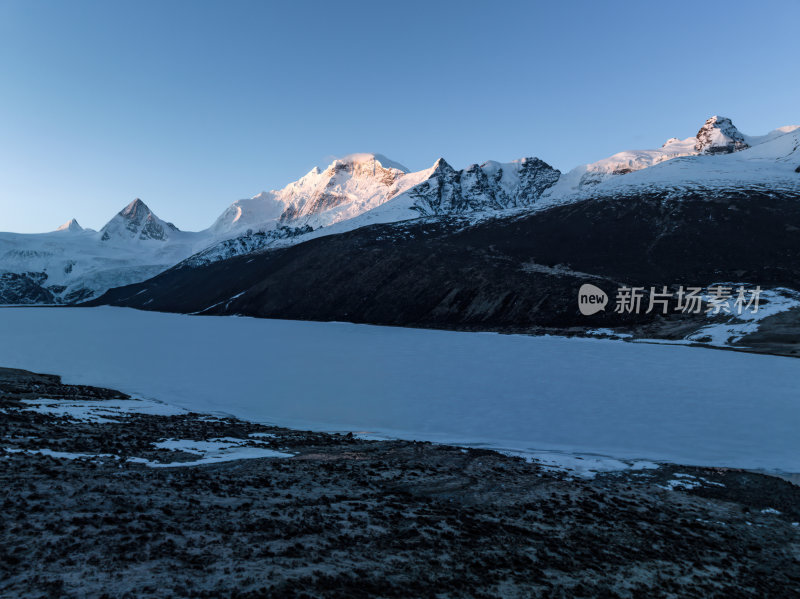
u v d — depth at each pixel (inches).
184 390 1865.2
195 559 458.3
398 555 534.0
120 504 586.6
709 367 2265.0
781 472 1058.1
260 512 620.7
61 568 412.8
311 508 660.7
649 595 526.6
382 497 756.0
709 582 586.2
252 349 3026.6
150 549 470.3
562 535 674.8
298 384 1977.1
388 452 1091.3
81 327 4817.9
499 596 466.9
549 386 1909.4
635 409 1574.8
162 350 2994.6
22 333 4168.3
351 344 3255.4
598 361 2474.2
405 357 2652.6
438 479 900.6
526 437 1310.3
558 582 522.3
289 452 1035.3
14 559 418.3
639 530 732.0
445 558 542.3
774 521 824.9
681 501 888.3
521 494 850.1
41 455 776.9
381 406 1631.4
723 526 789.9
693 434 1320.1
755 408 1569.9
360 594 426.3
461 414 1537.9
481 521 690.8
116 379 2075.5
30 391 1552.7
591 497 865.5
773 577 633.6
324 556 504.1
